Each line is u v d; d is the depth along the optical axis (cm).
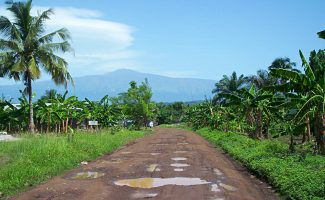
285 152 2027
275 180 1307
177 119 11912
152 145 3241
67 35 3238
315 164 1496
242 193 1208
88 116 4338
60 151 1894
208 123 6719
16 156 1720
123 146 3130
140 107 6262
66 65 3309
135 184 1341
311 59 2556
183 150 2733
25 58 3197
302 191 1076
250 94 3259
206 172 1633
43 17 3164
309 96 2066
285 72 1994
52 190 1228
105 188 1263
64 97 3881
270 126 3894
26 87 3341
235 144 2758
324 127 1969
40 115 3784
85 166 1820
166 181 1406
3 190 1209
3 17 3025
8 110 4028
